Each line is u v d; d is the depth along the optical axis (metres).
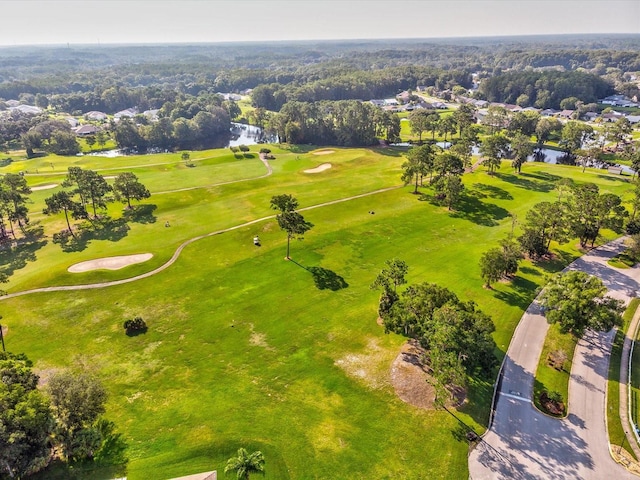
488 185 105.19
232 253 69.56
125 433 37.22
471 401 41.28
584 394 42.84
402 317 44.06
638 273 65.44
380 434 37.53
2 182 79.50
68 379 36.19
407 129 194.62
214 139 198.50
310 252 70.19
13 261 68.50
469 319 41.62
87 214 82.31
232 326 52.06
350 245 72.94
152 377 43.88
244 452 31.52
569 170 119.19
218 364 45.88
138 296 57.81
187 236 75.56
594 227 71.94
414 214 86.50
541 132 164.25
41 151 163.12
